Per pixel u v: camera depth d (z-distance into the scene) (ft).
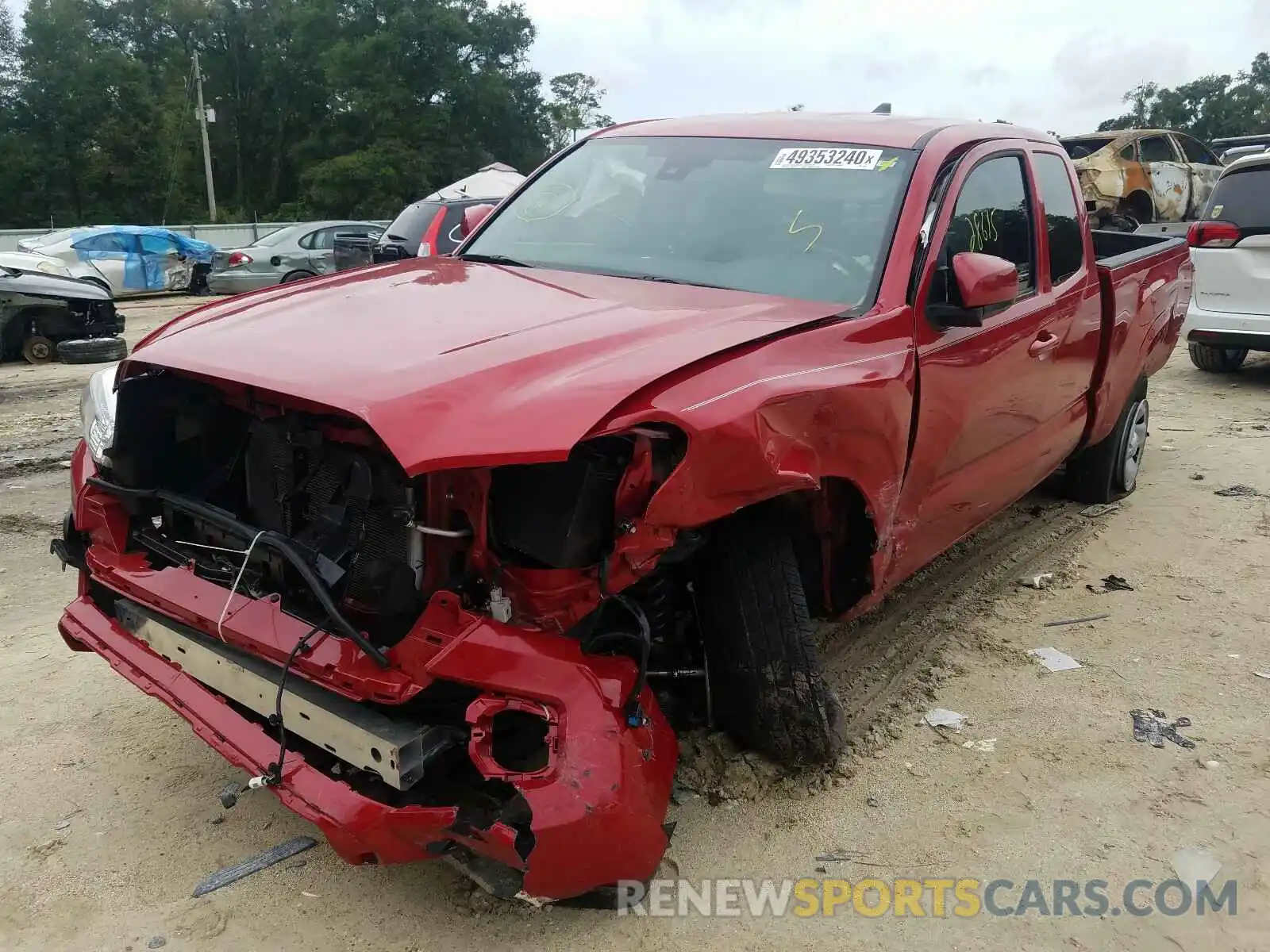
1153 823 9.89
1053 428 15.14
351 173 177.47
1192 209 58.54
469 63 200.03
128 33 212.84
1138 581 15.93
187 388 10.23
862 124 13.02
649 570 8.07
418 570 8.10
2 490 21.45
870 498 10.05
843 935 8.44
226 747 8.52
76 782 10.67
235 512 10.11
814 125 13.17
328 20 196.95
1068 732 11.49
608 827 7.47
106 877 9.20
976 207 12.41
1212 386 31.09
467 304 10.15
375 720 7.75
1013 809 10.08
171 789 10.55
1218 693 12.37
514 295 10.50
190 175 197.67
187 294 67.92
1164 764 10.86
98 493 10.41
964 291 10.55
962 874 9.17
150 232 64.95
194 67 175.52
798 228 11.54
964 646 13.66
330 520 8.75
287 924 8.57
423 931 8.48
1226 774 10.69
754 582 9.61
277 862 9.39
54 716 12.00
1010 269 10.69
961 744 11.23
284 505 9.14
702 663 10.27
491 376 8.04
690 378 8.23
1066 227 15.11
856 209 11.53
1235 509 19.24
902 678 12.72
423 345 8.77
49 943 8.38
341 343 8.99
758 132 13.25
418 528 7.90
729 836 9.62
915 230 11.13
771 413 8.47
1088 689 12.50
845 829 9.75
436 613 7.86
